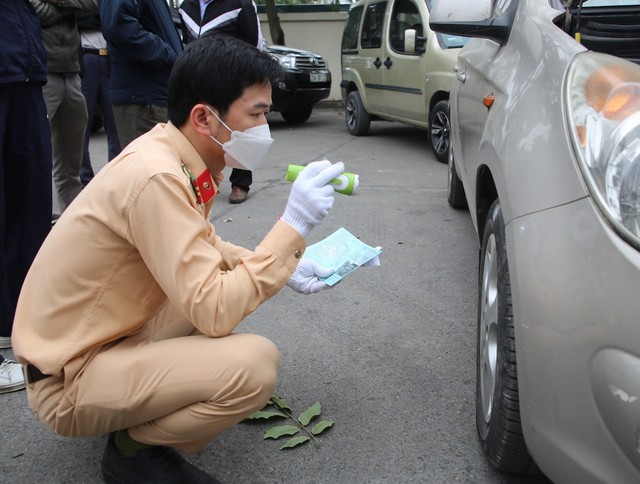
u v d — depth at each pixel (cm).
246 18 462
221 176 180
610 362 127
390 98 782
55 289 155
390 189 556
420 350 262
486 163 208
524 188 157
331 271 188
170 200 147
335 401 225
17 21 235
